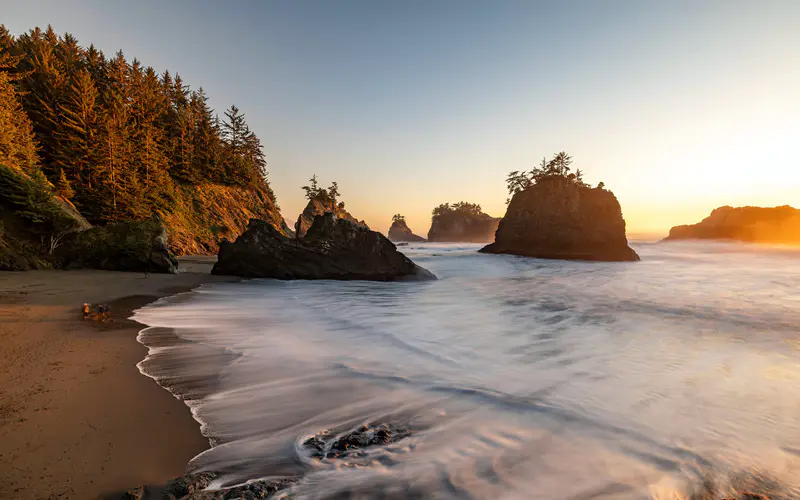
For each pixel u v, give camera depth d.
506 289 19.77
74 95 43.41
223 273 21.98
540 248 56.94
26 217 22.70
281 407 5.21
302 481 3.48
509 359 7.82
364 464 3.81
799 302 15.88
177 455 3.84
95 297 13.21
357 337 9.55
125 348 7.55
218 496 3.14
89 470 3.47
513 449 4.20
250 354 7.73
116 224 23.05
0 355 6.77
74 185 39.81
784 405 5.63
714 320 12.15
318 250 22.09
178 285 17.42
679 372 7.11
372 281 21.70
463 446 4.25
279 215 74.62
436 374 6.78
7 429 4.15
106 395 5.27
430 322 11.51
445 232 181.12
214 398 5.43
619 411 5.32
